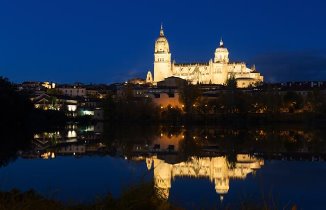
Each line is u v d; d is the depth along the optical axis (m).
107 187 50.19
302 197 46.59
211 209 39.75
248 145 107.88
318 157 82.38
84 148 99.75
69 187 50.44
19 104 160.12
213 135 145.38
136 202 29.09
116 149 98.31
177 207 31.67
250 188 51.34
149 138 132.00
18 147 99.69
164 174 62.12
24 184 52.56
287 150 95.44
